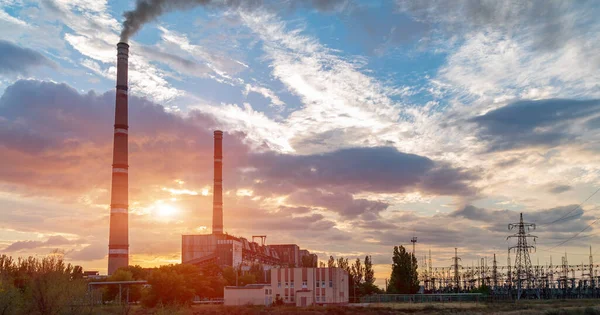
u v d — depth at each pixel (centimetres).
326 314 9131
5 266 8050
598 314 8169
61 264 6475
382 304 11512
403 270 15825
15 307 5922
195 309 9838
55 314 5944
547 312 8494
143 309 9906
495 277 19938
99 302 7175
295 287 12219
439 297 14012
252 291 12044
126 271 14088
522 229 16525
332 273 12194
